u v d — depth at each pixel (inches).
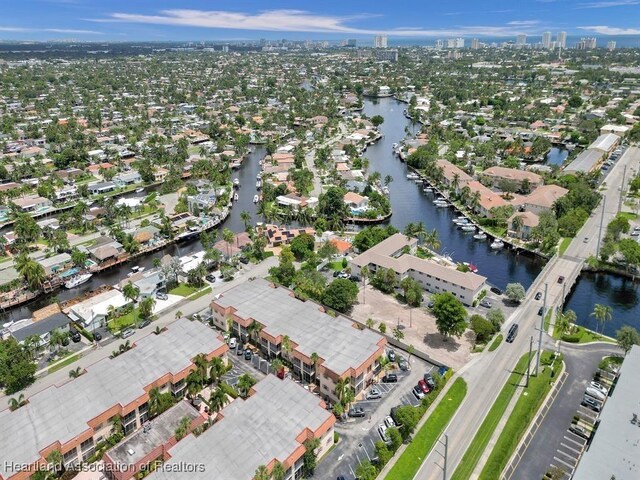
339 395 4276.6
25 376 4643.2
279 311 5433.1
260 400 4057.6
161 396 4256.9
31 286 6505.9
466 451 3850.9
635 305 6235.2
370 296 6299.2
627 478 3248.0
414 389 4562.0
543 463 3737.7
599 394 4402.1
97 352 5187.0
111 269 7445.9
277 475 3368.6
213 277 6752.0
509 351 5123.0
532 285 6496.1
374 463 3730.3
